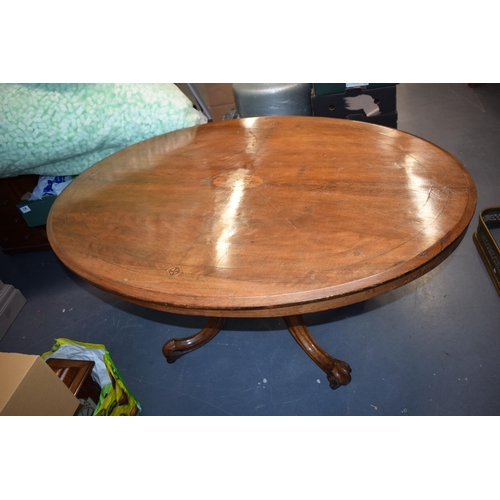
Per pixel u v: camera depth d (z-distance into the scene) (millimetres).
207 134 1506
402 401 1350
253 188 1134
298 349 1594
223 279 839
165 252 940
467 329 1531
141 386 1537
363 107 2070
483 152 2494
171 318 1802
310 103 2123
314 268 837
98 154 1817
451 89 3342
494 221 1948
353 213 980
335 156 1238
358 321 1648
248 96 1993
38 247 2293
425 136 2750
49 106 1633
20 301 1961
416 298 1688
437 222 917
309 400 1406
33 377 923
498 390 1328
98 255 965
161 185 1218
